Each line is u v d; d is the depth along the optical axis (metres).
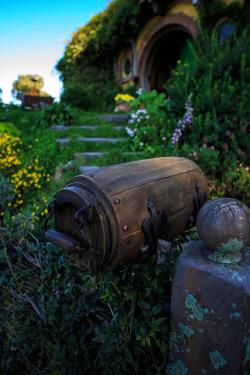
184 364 1.17
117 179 1.35
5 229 2.05
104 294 1.45
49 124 5.80
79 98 8.48
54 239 1.38
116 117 6.27
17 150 4.52
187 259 1.08
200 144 4.03
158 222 1.43
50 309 1.68
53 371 1.67
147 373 1.27
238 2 5.95
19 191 3.46
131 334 1.36
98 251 1.24
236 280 0.94
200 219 1.04
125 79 10.32
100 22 10.21
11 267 1.97
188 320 1.10
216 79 4.43
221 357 1.03
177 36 8.86
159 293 1.26
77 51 11.15
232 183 3.23
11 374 2.08
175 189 1.60
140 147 4.55
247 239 0.99
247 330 0.98
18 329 2.00
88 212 1.19
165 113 5.03
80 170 3.84
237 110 3.85
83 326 1.58
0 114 6.71
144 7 8.22
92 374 1.52
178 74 5.03
